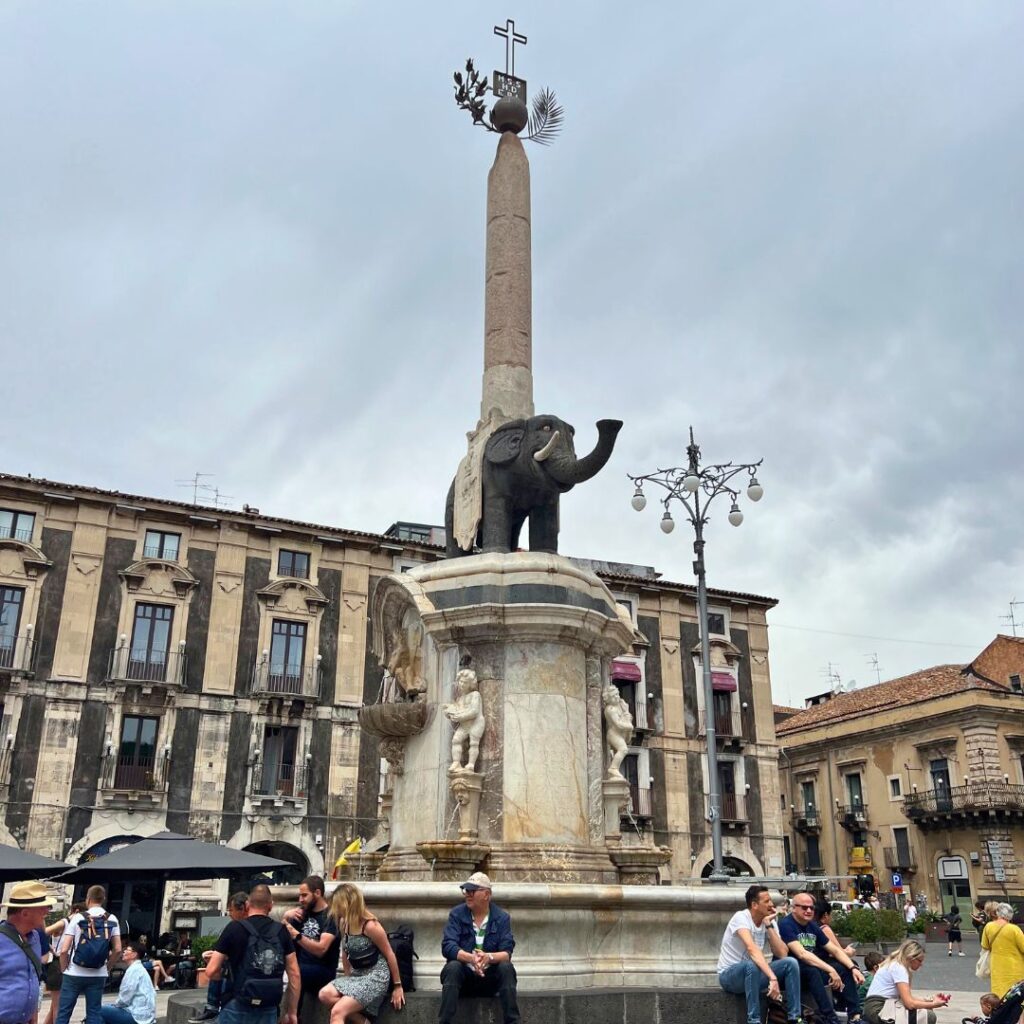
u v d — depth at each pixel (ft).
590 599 31.12
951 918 104.47
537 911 23.52
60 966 37.24
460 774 28.07
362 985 19.81
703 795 119.03
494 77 41.37
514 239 37.83
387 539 109.81
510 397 35.63
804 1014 22.57
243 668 101.76
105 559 99.50
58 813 91.40
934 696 132.57
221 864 57.26
